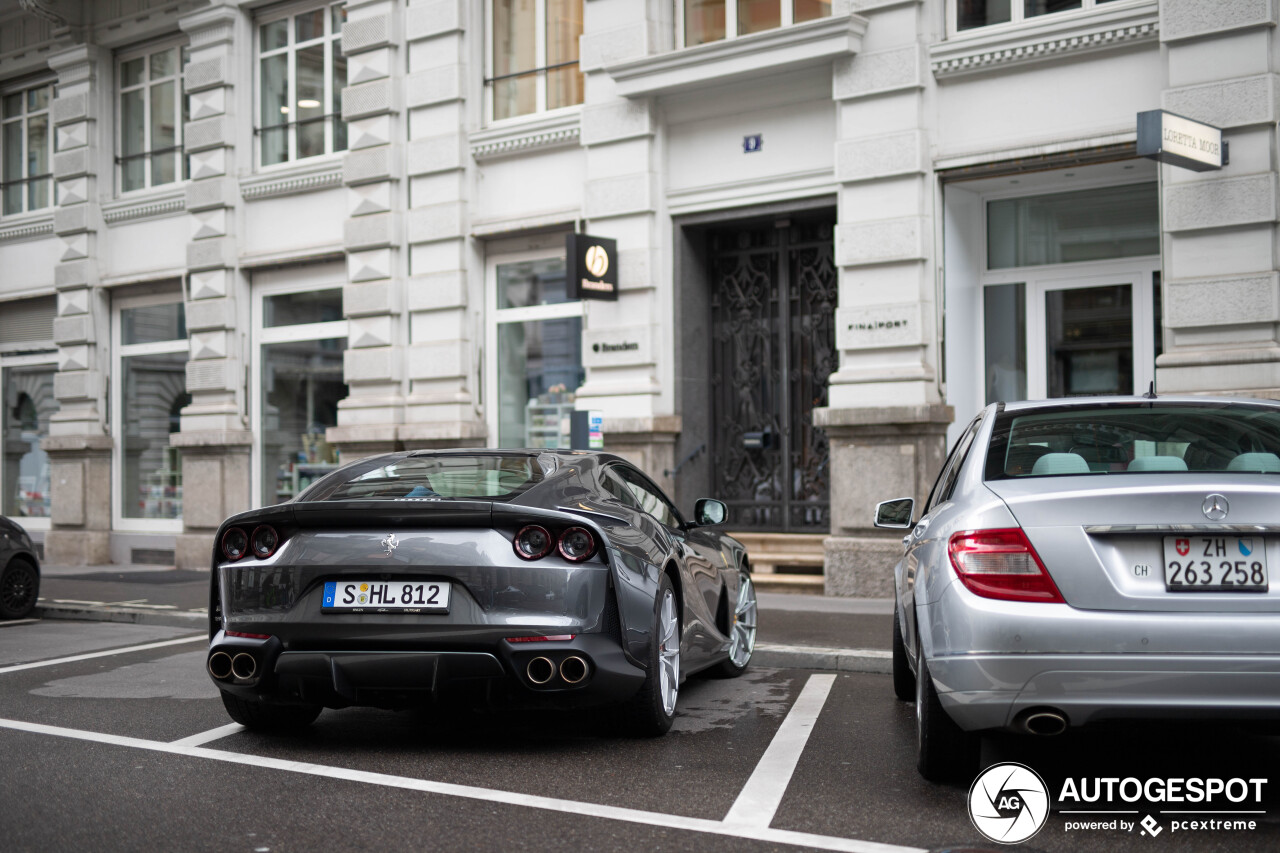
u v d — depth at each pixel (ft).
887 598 35.60
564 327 43.83
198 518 51.98
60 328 57.00
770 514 40.83
